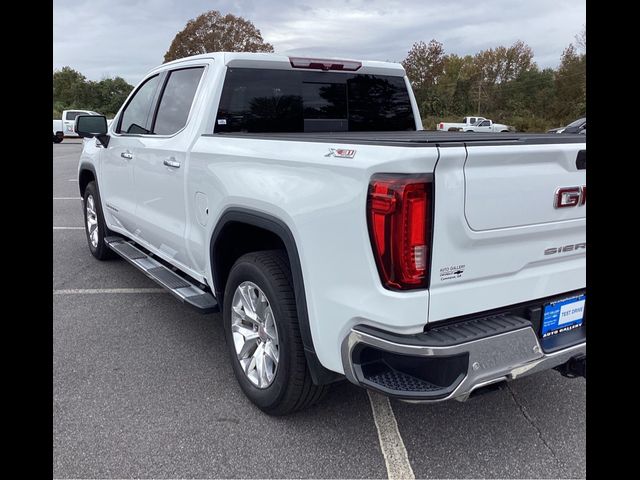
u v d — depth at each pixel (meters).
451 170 2.15
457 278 2.26
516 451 2.74
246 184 2.91
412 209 2.11
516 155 2.29
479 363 2.25
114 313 4.59
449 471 2.60
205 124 3.66
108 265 6.03
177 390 3.32
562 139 2.55
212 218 3.30
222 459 2.68
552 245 2.54
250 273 2.92
